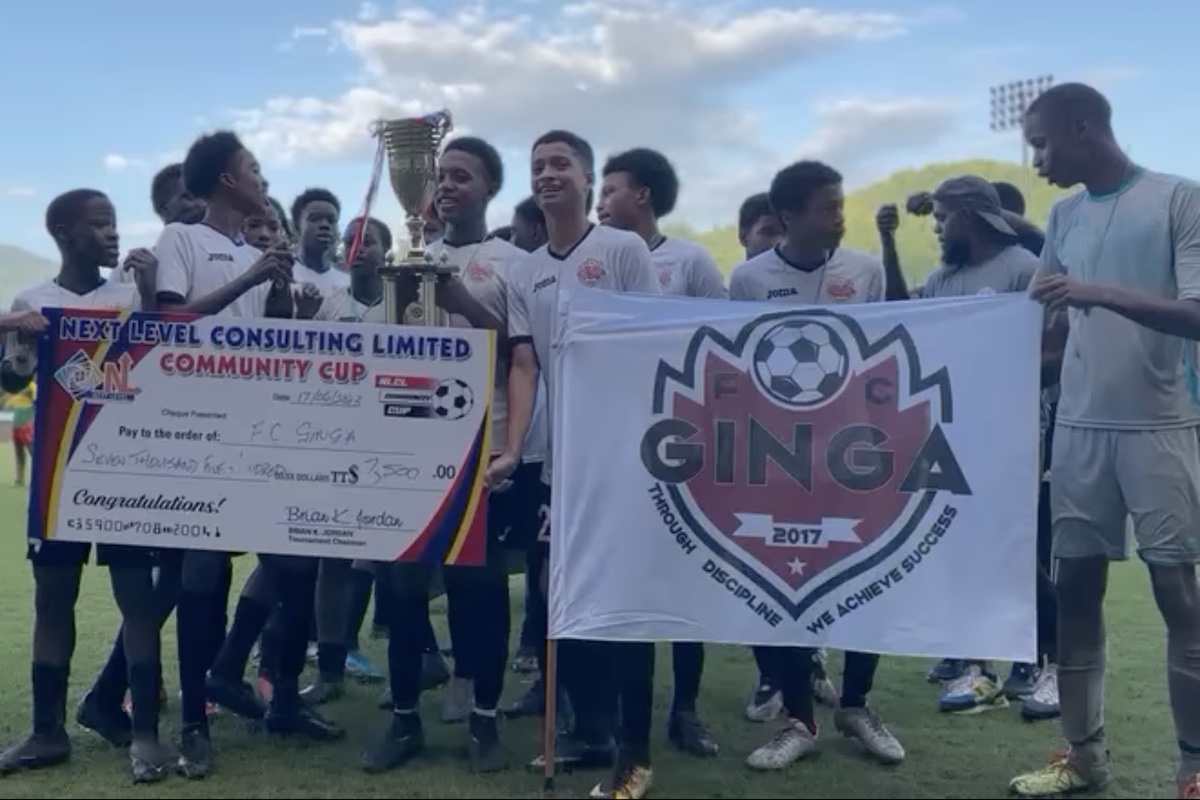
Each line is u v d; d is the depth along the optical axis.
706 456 3.18
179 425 3.41
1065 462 3.35
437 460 3.33
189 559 3.49
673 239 4.29
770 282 4.00
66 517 3.44
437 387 3.31
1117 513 3.29
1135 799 3.25
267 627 4.32
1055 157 3.29
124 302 3.88
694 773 3.49
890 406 3.14
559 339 3.21
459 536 3.33
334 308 4.66
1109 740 3.83
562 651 3.62
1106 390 3.23
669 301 3.22
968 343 3.13
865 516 3.14
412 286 3.54
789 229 3.91
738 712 4.21
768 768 3.52
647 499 3.19
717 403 3.18
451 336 3.30
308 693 4.38
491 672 3.54
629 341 3.20
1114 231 3.24
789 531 3.16
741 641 3.16
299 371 3.36
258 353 3.37
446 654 5.30
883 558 3.14
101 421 3.43
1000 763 3.62
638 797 3.21
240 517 3.39
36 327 3.38
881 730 3.68
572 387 3.20
